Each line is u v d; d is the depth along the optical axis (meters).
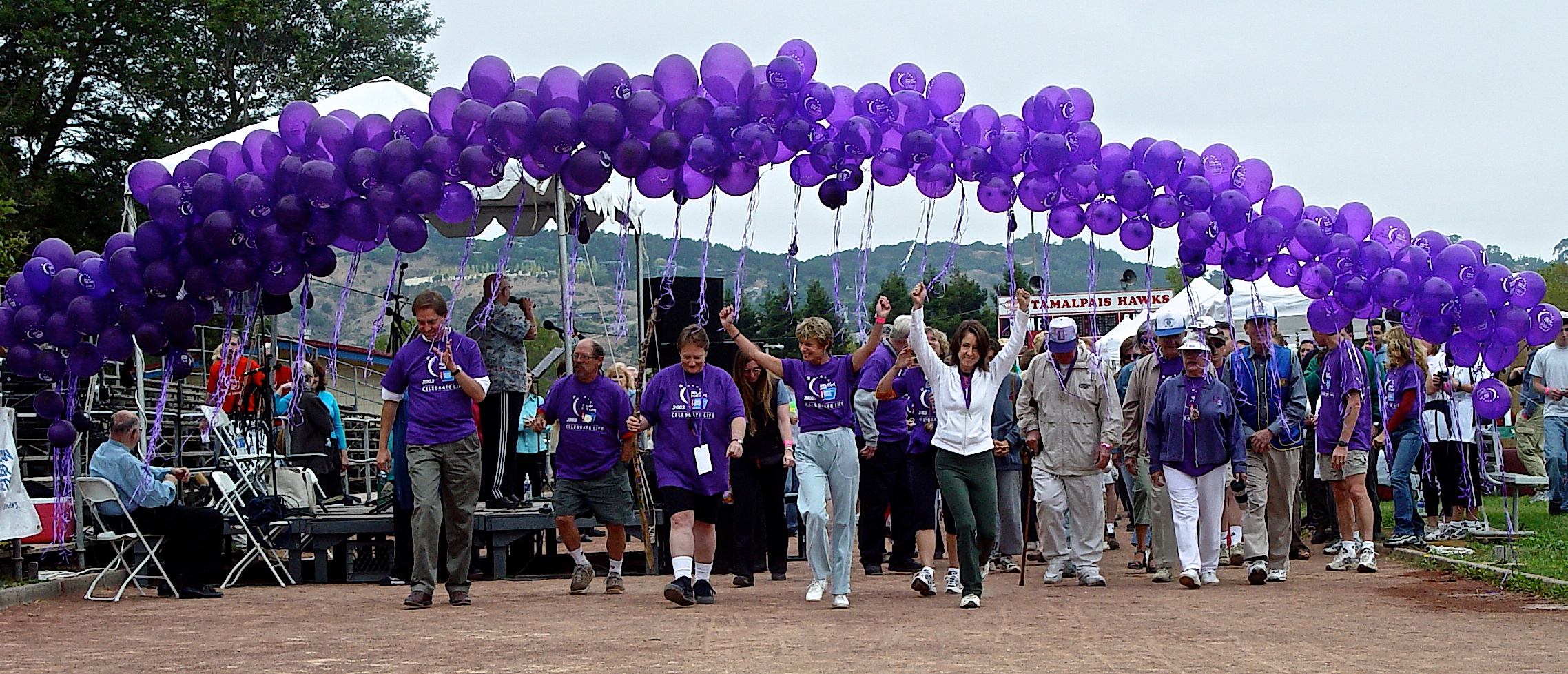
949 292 23.97
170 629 7.92
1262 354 9.88
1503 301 9.58
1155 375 10.39
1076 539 9.93
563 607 8.80
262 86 34.28
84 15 30.39
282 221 8.70
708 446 8.74
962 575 8.44
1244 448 9.45
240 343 10.57
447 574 10.11
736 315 9.16
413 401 8.97
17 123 29.62
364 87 13.11
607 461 9.61
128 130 32.28
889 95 8.98
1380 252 9.57
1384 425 10.68
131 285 9.20
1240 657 6.22
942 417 8.51
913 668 5.96
